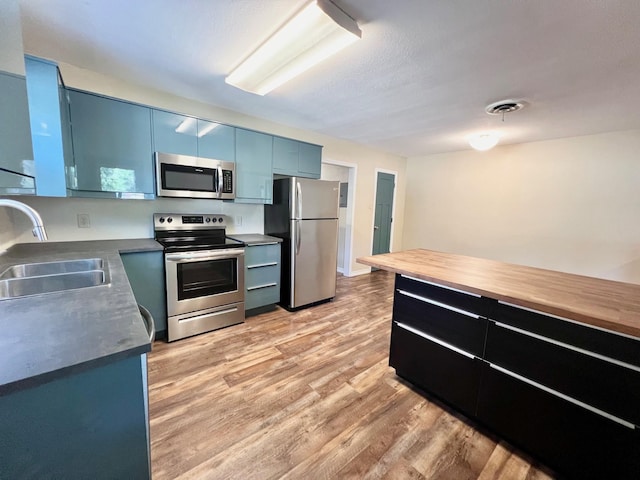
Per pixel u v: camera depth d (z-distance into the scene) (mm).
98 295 1064
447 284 1577
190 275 2465
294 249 3123
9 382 546
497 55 1815
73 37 1744
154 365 2094
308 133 3922
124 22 1594
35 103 1643
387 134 3910
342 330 2801
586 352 1191
